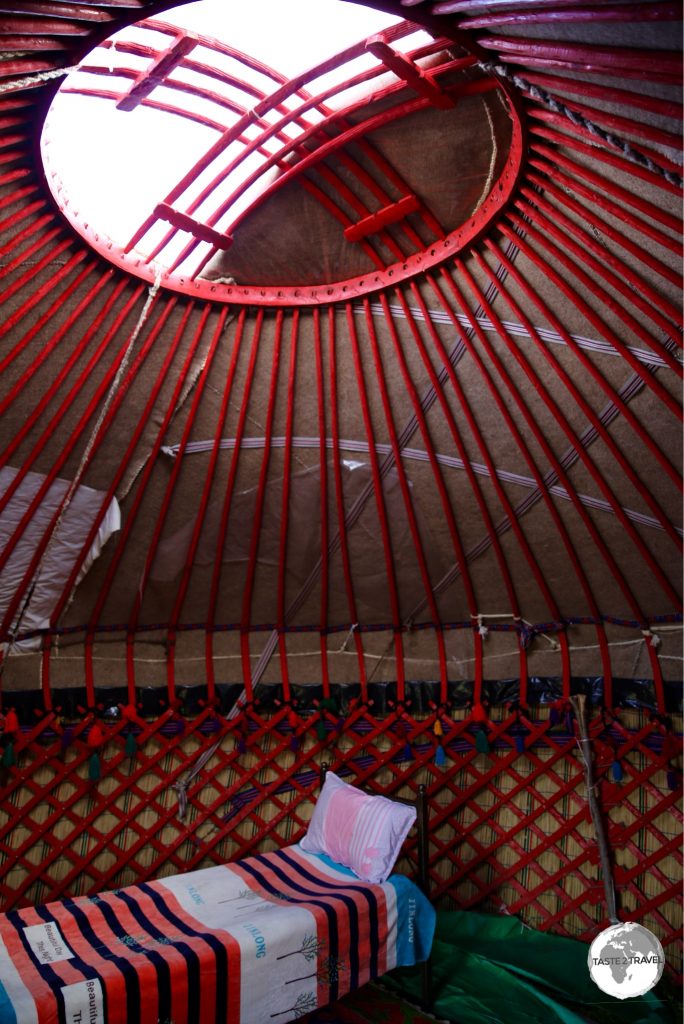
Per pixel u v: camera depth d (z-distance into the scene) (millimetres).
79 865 4426
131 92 2994
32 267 3230
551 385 3715
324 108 3189
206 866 4672
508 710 4633
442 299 3584
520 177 3055
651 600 4309
